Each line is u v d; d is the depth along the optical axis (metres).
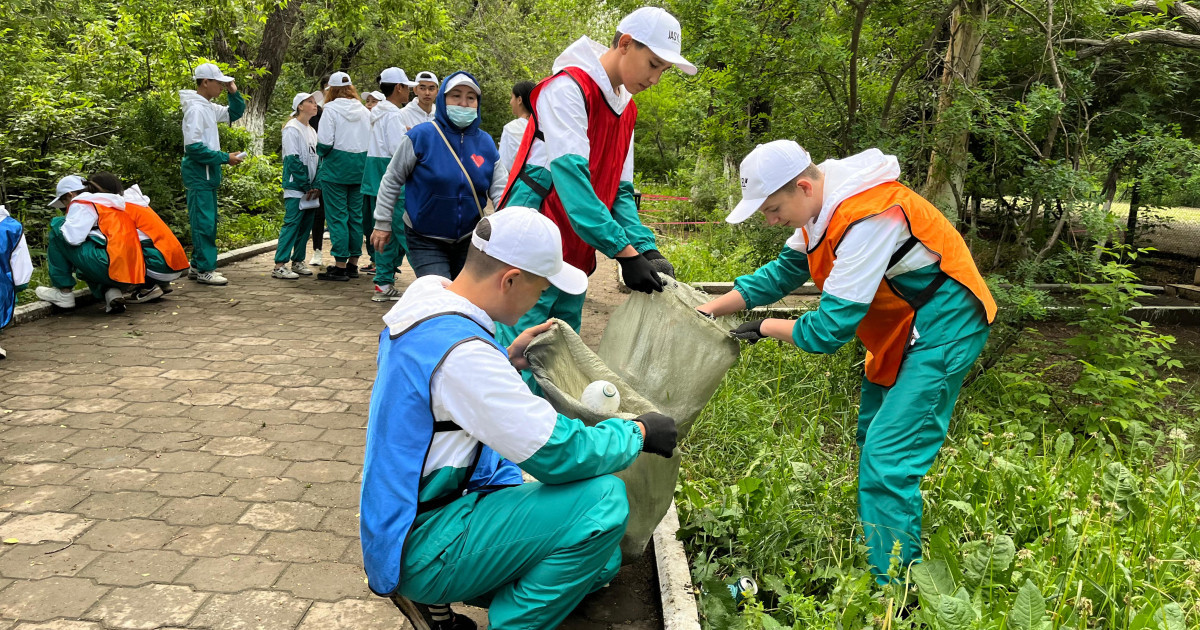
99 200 6.49
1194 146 6.01
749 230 7.19
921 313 2.99
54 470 3.85
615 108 3.65
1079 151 5.91
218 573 3.08
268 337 6.18
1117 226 5.40
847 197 2.94
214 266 7.93
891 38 6.33
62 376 5.13
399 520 2.19
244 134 11.47
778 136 6.57
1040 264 5.66
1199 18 6.57
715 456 4.20
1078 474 4.04
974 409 5.24
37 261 8.68
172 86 11.18
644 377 3.01
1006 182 6.00
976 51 6.09
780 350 5.80
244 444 4.22
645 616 3.01
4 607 2.82
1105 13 6.26
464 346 2.13
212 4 11.79
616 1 16.53
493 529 2.29
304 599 2.94
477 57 23.59
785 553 3.32
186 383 5.09
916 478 3.03
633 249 3.23
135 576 3.04
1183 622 2.68
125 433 4.30
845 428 4.78
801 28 5.75
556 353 2.69
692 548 3.36
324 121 7.76
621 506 2.37
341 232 8.09
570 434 2.21
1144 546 3.36
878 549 3.04
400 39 17.53
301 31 20.36
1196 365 6.82
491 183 5.31
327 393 5.02
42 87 10.02
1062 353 6.88
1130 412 5.14
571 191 3.41
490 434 2.15
